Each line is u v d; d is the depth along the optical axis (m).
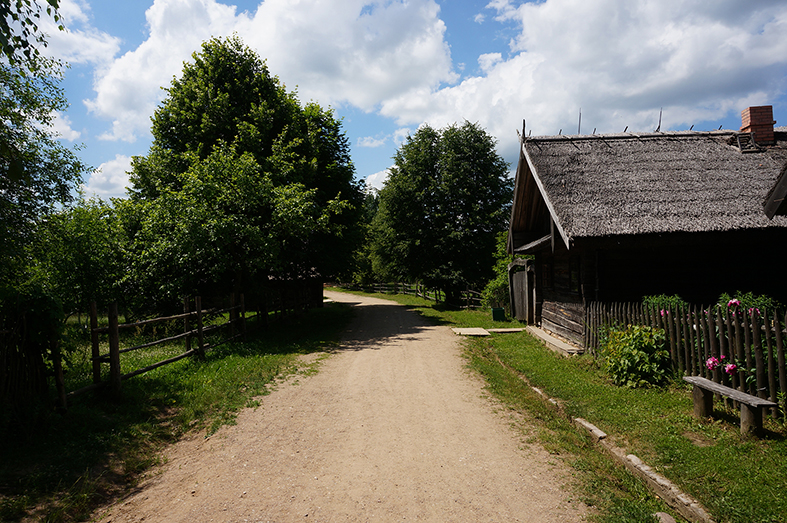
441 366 8.73
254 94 17.02
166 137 16.67
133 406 5.65
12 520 3.11
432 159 26.34
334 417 5.65
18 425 4.32
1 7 4.15
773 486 3.39
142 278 12.16
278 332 13.65
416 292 35.03
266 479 3.93
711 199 8.58
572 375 7.33
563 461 4.26
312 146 17.30
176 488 3.78
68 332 5.89
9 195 7.33
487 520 3.24
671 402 5.49
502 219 25.52
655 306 6.82
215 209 11.49
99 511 3.40
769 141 10.63
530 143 11.54
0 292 4.45
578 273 9.85
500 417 5.62
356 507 3.44
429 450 4.58
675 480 3.61
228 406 5.94
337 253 19.67
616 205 8.67
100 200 12.34
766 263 9.05
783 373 4.52
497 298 19.25
